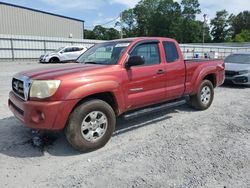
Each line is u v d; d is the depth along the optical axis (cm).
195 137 489
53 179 345
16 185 331
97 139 435
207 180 340
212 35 10562
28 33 3503
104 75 439
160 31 8644
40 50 2784
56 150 433
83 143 416
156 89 530
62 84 392
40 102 389
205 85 673
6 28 3269
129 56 486
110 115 445
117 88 453
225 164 383
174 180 340
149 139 480
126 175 353
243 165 380
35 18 3559
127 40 526
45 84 387
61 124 398
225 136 495
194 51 3088
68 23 4006
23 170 367
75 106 415
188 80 612
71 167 376
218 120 595
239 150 431
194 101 660
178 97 602
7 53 2556
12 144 452
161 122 580
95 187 326
